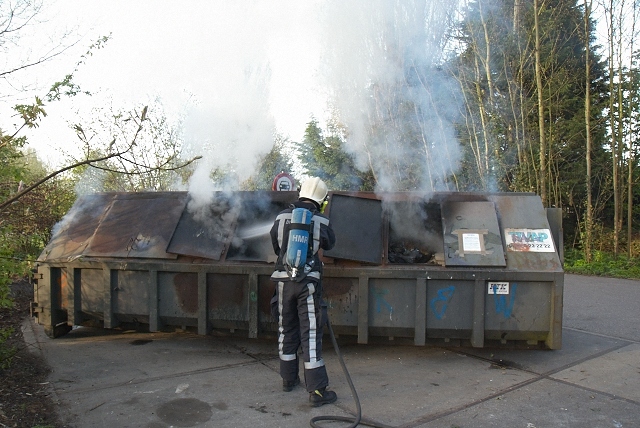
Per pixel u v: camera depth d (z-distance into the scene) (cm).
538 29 1356
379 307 486
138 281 532
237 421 369
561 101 1627
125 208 582
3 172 449
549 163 1549
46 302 561
